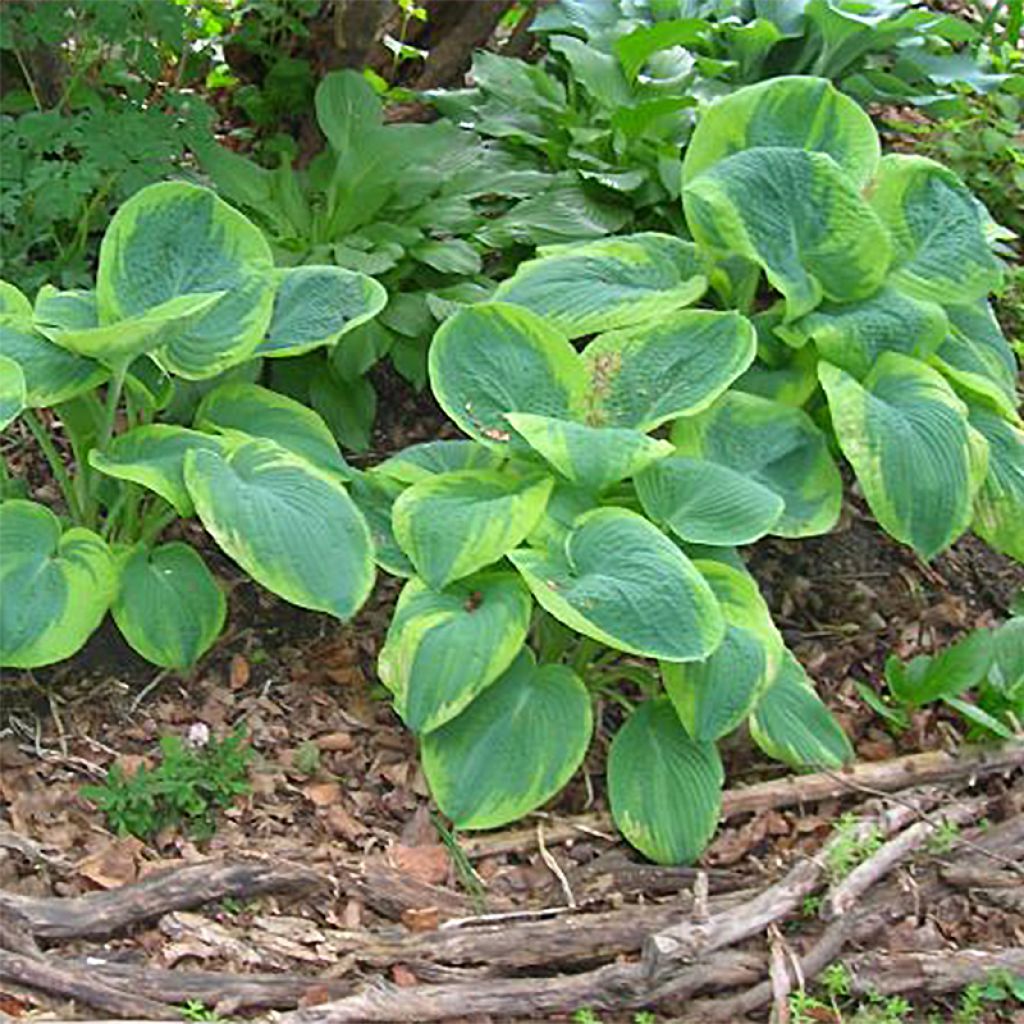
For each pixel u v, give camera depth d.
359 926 2.12
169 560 2.31
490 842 2.23
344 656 2.47
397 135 2.76
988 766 2.35
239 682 2.42
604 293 2.48
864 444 2.28
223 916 2.11
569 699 2.22
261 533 2.17
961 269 2.51
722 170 2.41
